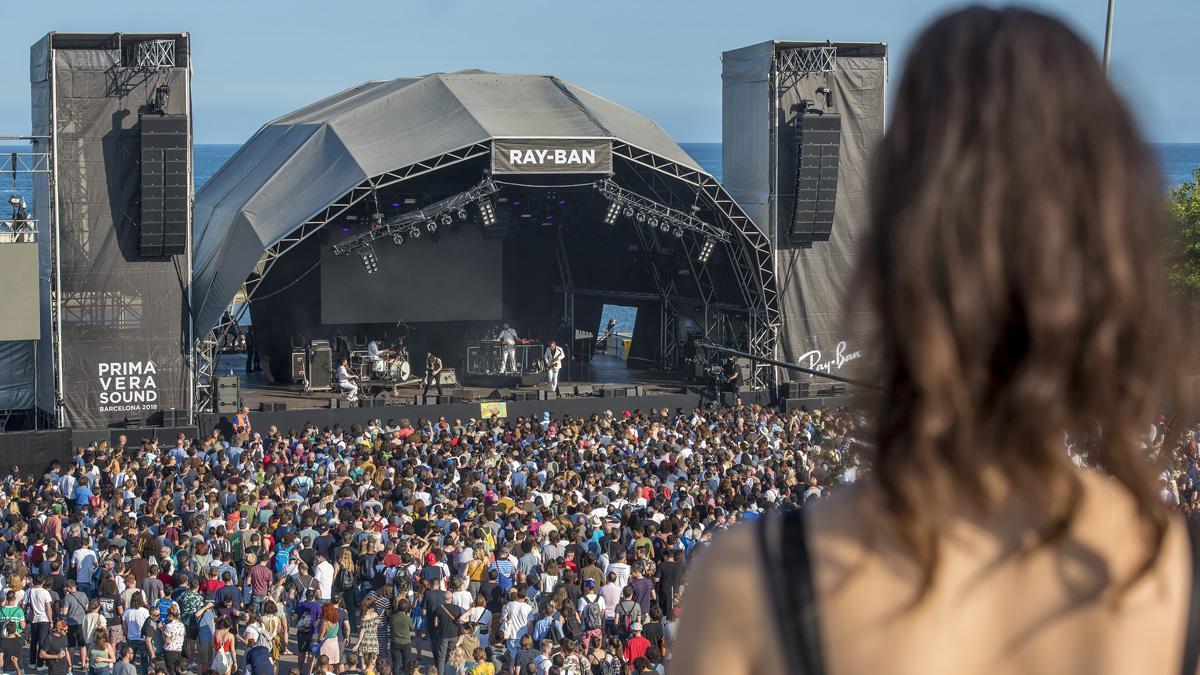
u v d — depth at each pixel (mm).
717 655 1167
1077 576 1122
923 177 1109
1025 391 1067
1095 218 1071
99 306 32031
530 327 44469
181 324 32625
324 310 40938
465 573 17891
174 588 17812
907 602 1115
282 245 33281
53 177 31484
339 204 33938
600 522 19938
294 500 21391
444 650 16812
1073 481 1111
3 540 19641
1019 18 1153
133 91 31719
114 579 17141
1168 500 1166
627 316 88688
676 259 41500
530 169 34375
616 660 15531
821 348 37594
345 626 17547
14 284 30547
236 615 17156
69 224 31703
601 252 45469
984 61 1126
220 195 39719
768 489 21609
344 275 41062
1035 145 1082
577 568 18391
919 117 1136
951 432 1087
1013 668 1125
